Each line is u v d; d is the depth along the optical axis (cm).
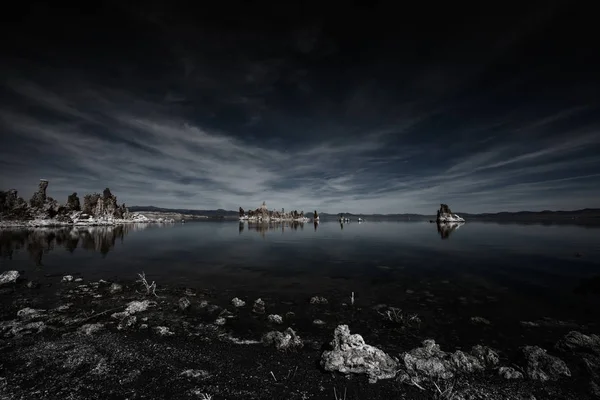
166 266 3484
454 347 1390
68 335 1448
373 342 1434
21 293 2248
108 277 2847
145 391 966
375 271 3216
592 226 12988
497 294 2288
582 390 1023
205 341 1402
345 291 2381
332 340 1378
